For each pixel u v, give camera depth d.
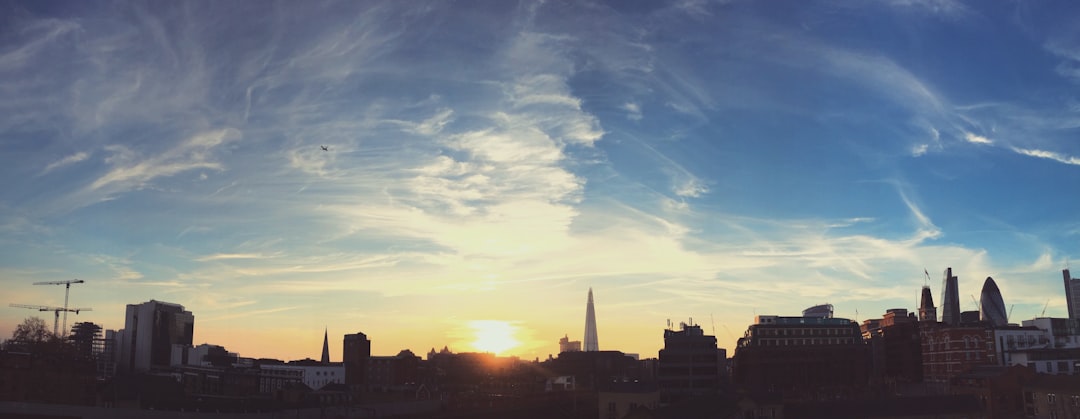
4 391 191.75
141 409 189.38
